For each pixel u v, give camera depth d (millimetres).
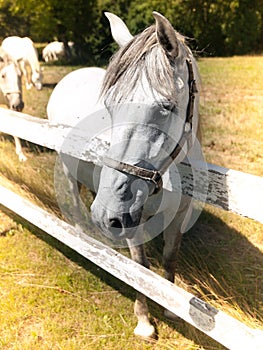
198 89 2033
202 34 17531
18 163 4660
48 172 4234
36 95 8953
